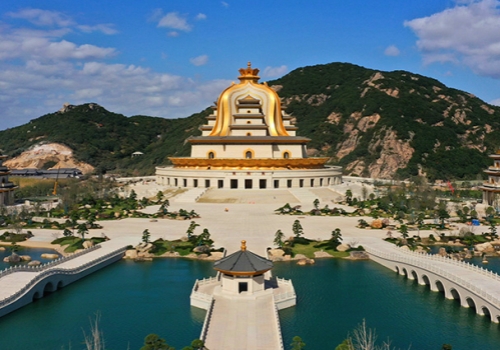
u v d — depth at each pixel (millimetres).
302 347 67000
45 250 116875
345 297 86188
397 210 158125
